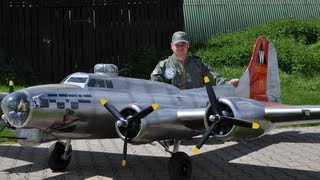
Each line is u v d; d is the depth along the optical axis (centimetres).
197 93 878
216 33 2061
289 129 1221
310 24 2072
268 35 1972
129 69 1647
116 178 790
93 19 1717
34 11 1694
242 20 2116
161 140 762
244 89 955
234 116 712
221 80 941
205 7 2055
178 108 759
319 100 1445
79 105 744
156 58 1666
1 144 1062
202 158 934
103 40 1723
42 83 1681
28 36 1692
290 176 794
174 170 737
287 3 2211
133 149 1018
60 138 773
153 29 1736
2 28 1686
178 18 1745
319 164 870
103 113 767
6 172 824
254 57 977
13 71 1606
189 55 934
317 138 1111
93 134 780
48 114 717
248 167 860
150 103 798
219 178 790
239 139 732
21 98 712
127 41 1728
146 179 786
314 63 1770
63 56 1709
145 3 1731
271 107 741
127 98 789
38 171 834
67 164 834
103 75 802
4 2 1683
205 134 715
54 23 1702
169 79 902
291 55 1792
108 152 993
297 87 1597
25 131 741
